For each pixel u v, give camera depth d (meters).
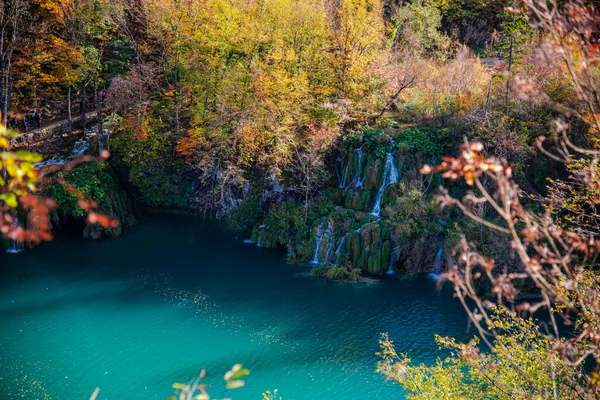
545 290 6.15
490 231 34.62
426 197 41.12
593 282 11.46
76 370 25.00
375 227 39.16
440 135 43.06
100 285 34.69
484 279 33.62
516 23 40.16
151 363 25.77
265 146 47.16
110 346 27.25
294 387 23.91
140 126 46.78
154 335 28.45
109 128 48.38
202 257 40.16
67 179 43.09
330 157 45.78
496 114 40.06
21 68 48.44
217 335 28.61
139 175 48.72
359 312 31.53
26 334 28.22
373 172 42.84
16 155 4.03
